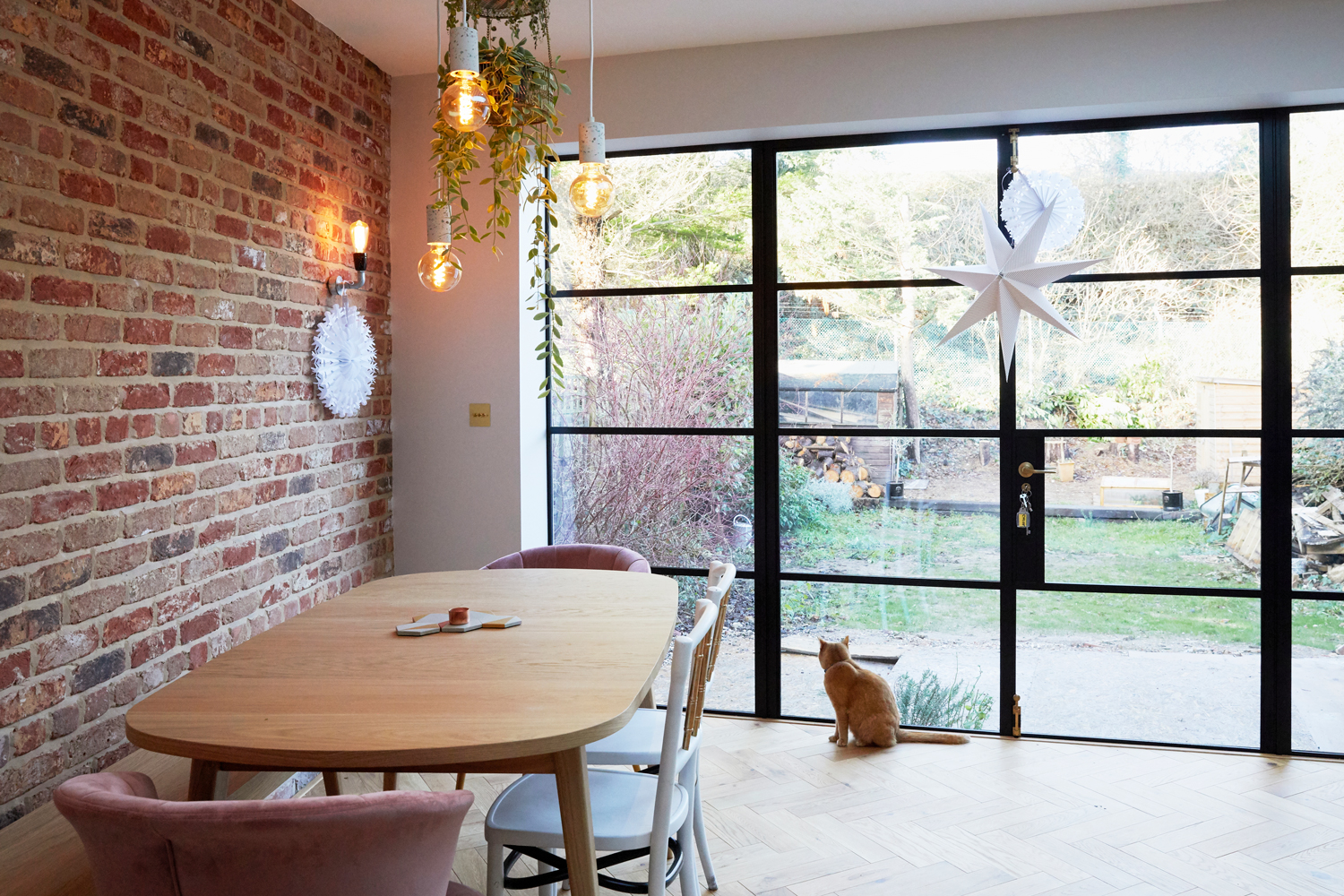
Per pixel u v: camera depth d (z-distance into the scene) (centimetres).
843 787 319
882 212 375
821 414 385
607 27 347
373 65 379
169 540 266
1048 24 343
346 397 353
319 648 208
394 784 277
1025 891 250
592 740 160
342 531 360
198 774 177
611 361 402
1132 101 337
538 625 228
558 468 409
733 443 393
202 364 278
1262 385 347
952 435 373
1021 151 363
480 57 253
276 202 315
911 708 379
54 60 223
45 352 222
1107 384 360
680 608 400
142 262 253
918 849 274
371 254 378
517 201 383
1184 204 352
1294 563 347
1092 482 362
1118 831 285
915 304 374
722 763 340
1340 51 322
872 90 356
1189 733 356
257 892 127
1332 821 291
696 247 392
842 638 386
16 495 215
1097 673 364
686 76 370
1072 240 361
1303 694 347
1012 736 368
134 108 250
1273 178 344
